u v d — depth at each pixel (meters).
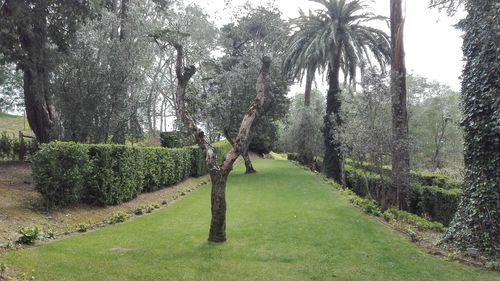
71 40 16.09
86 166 9.61
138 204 11.86
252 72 21.12
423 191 11.29
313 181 19.20
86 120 16.11
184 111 7.93
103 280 5.16
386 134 11.34
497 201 7.07
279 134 38.31
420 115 29.00
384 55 22.17
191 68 8.19
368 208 10.72
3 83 35.75
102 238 7.41
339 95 17.86
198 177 21.02
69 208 9.41
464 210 7.53
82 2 14.55
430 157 29.72
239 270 5.83
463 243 7.19
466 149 7.68
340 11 21.97
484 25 6.42
